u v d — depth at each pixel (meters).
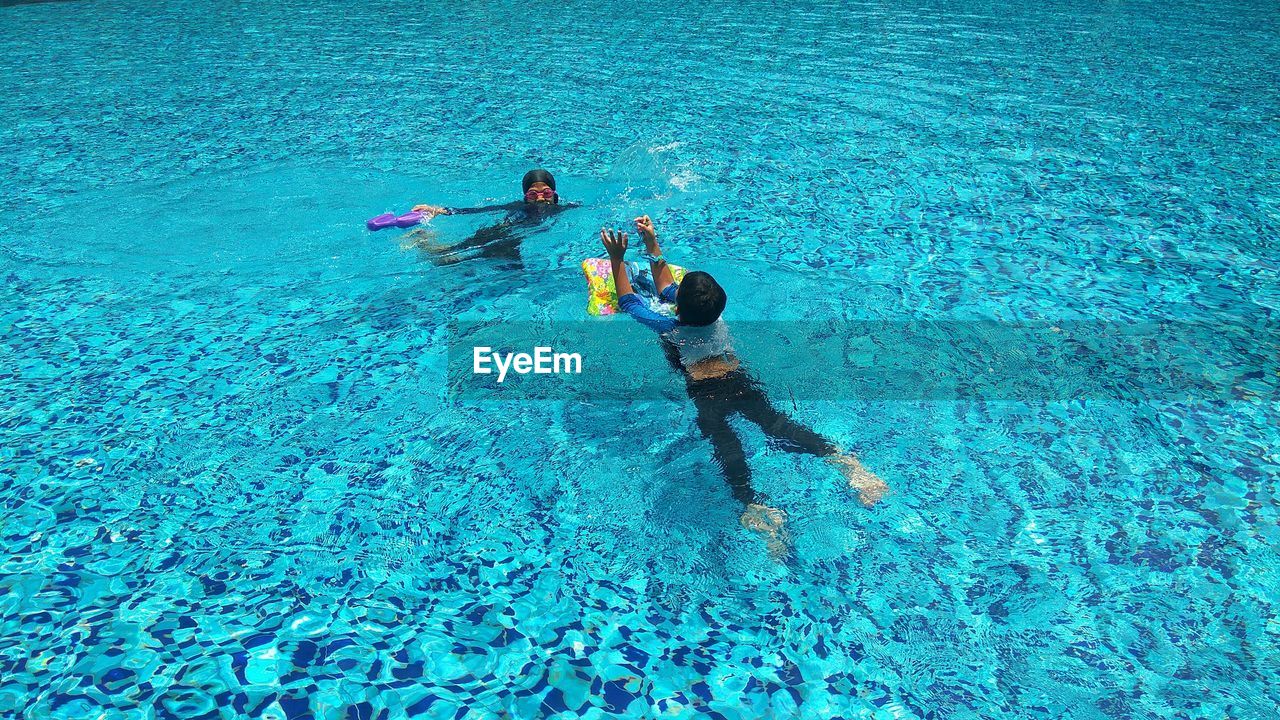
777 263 4.99
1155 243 5.25
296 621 2.60
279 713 2.30
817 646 2.48
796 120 7.96
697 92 9.04
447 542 2.91
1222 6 13.44
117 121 8.26
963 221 5.63
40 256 5.26
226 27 13.39
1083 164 6.67
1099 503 3.02
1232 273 4.82
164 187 6.41
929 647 2.47
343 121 8.16
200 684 2.39
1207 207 5.79
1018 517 2.96
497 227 5.48
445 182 6.48
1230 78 9.09
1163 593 2.63
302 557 2.86
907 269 4.91
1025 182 6.33
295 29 13.16
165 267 5.12
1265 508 2.98
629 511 2.99
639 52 11.11
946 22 12.60
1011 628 2.53
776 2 14.65
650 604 2.64
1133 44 10.83
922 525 2.92
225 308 4.61
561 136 7.61
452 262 5.07
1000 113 8.05
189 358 4.13
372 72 10.26
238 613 2.63
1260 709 2.26
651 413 3.46
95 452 3.44
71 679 2.41
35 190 6.37
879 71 9.75
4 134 7.86
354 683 2.39
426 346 4.14
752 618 2.59
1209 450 3.29
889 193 6.16
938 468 3.19
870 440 3.34
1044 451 3.29
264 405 3.73
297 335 4.31
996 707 2.29
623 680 2.39
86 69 10.62
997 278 4.77
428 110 8.51
